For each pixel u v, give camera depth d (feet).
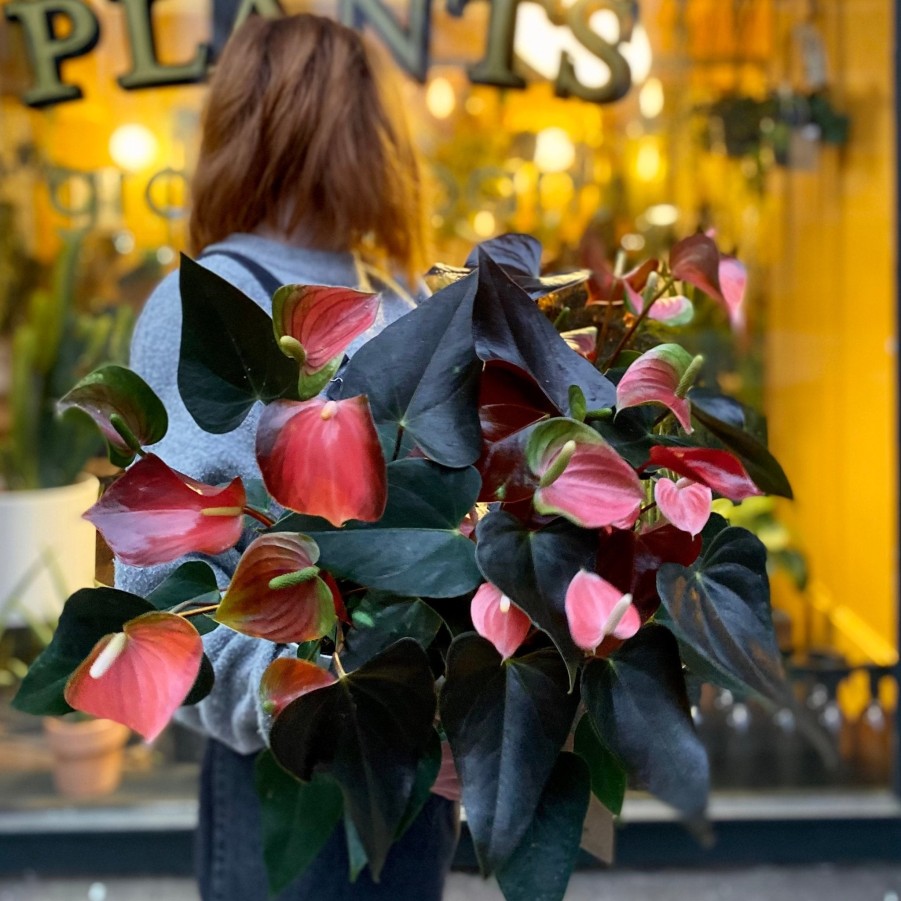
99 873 6.25
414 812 1.55
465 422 1.53
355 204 2.72
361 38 2.91
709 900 5.99
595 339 2.07
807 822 6.21
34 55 5.80
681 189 7.04
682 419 1.54
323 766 1.51
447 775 1.86
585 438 1.44
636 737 1.47
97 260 6.65
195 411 1.51
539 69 6.02
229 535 1.48
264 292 2.58
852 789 6.37
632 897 6.02
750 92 6.91
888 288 6.25
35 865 6.23
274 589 1.45
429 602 1.58
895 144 6.01
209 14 5.46
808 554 7.37
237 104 2.72
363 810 1.50
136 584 2.01
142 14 5.53
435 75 5.95
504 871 1.51
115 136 6.06
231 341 1.50
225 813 2.74
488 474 1.53
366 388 1.58
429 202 3.63
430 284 2.17
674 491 1.51
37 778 6.40
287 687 1.50
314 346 1.49
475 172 6.48
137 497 1.47
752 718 6.45
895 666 6.30
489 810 1.44
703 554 1.56
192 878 6.22
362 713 1.50
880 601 6.48
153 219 6.27
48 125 6.24
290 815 1.73
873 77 6.33
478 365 1.57
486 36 5.87
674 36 6.70
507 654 1.42
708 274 1.98
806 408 7.21
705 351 6.88
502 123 6.53
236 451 2.19
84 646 1.55
